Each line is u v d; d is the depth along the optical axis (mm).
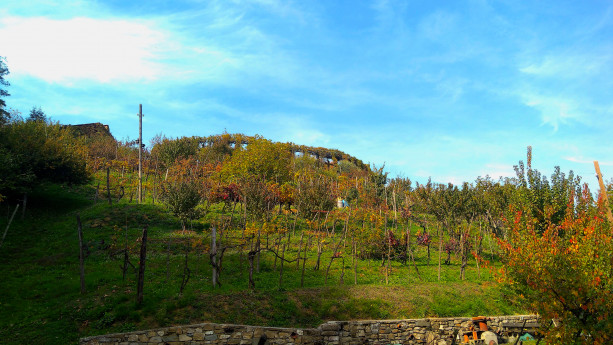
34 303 15109
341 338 14562
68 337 12883
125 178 41438
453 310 16859
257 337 13586
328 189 30281
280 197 32875
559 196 19891
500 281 12734
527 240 12664
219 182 35031
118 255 21141
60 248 21969
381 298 17016
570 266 10898
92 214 27375
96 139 55594
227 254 22719
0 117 31016
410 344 15164
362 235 25203
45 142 32344
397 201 36938
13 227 24797
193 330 13188
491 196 28047
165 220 28047
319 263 22438
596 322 10297
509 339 16031
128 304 14422
